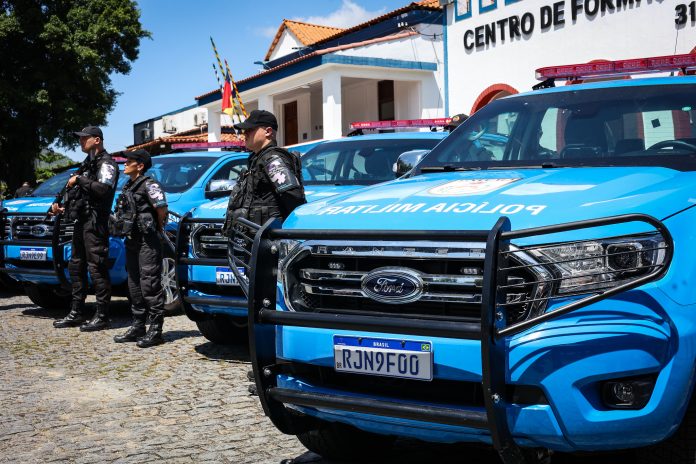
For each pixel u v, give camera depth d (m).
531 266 2.82
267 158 5.35
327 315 3.16
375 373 3.06
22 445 4.43
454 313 2.97
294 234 3.28
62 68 23.47
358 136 7.80
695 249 2.93
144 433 4.60
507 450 2.80
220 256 6.47
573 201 3.02
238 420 4.82
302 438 4.03
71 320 8.48
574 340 2.74
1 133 22.98
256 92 23.98
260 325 3.32
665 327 2.78
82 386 5.78
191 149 11.95
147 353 6.94
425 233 2.94
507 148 4.34
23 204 9.23
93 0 23.59
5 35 22.09
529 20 17.55
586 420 2.76
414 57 20.55
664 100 4.16
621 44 15.45
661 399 2.77
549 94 4.60
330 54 19.89
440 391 3.03
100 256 8.14
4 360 6.79
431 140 7.42
